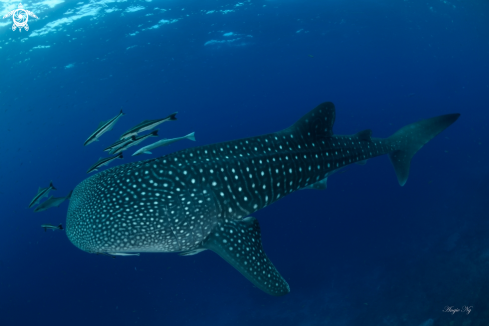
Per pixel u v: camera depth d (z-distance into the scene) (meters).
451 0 40.00
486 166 33.59
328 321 22.28
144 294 29.25
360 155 4.59
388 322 20.00
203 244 3.31
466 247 22.64
